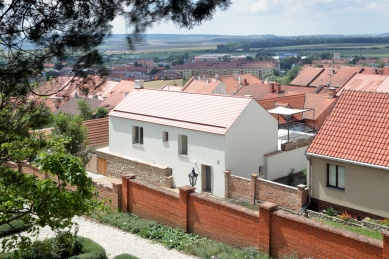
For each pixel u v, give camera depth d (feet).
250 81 298.15
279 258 50.57
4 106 35.99
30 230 45.80
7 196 42.32
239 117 96.99
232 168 96.32
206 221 57.88
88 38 28.02
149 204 64.95
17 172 43.45
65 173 44.86
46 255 50.98
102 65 28.99
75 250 52.95
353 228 71.46
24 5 28.37
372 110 81.87
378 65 526.98
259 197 86.84
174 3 27.04
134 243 57.77
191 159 101.19
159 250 55.57
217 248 53.57
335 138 80.18
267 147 104.68
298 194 80.84
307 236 47.91
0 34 28.09
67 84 29.27
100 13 28.45
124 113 116.78
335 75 270.26
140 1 27.35
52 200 42.83
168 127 105.09
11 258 49.37
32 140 49.03
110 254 54.54
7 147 46.19
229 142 94.99
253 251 51.57
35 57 28.63
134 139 114.93
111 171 117.60
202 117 101.71
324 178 79.61
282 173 107.34
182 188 59.88
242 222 53.83
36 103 38.55
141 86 196.65
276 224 50.52
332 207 79.05
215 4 27.53
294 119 150.61
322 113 151.33
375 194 73.41
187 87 229.86
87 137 108.78
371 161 73.26
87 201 49.19
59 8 28.35
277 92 220.43
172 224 61.93
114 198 69.62
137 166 110.73
